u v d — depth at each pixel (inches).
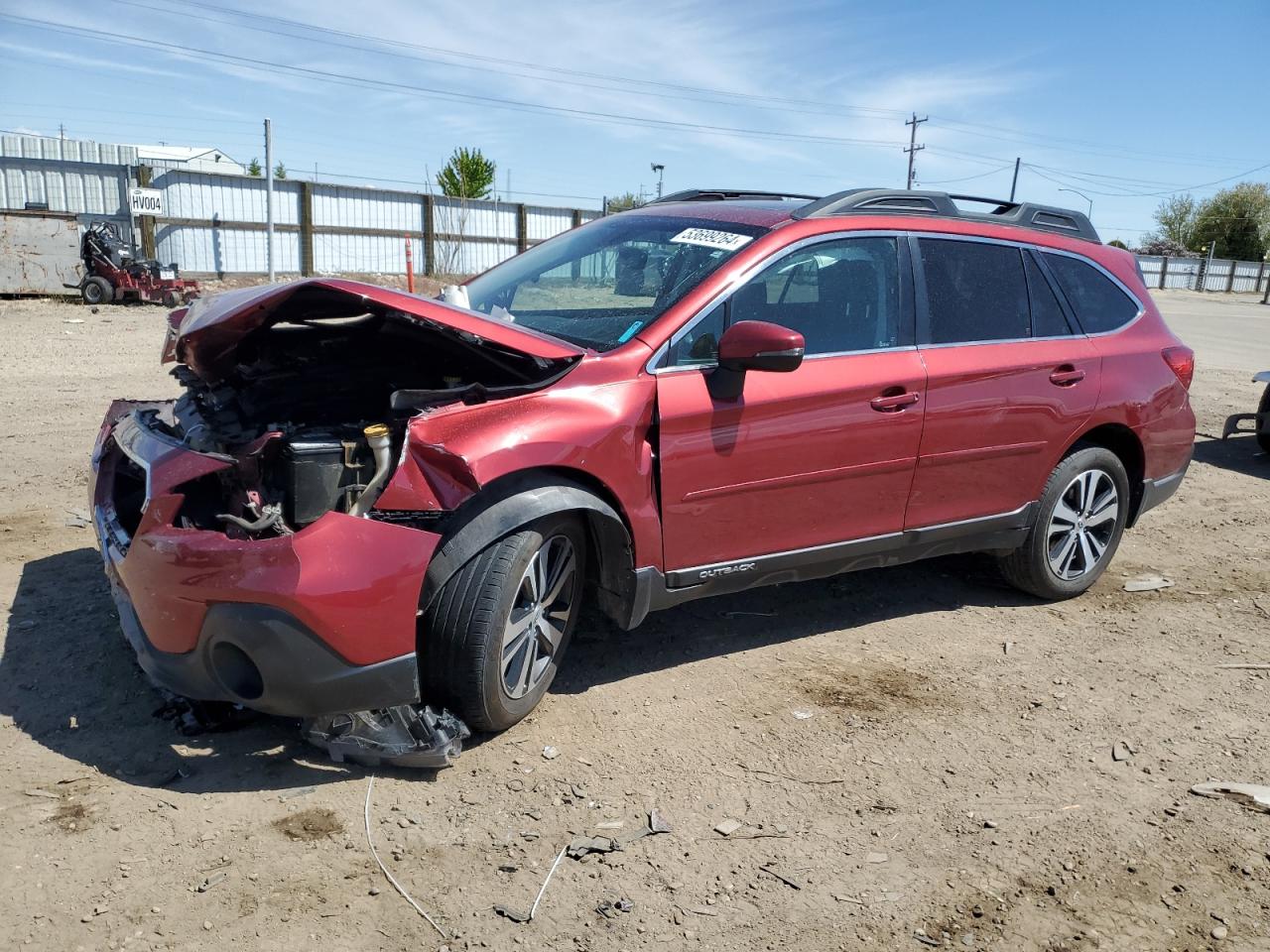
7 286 762.8
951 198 183.5
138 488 153.9
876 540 166.2
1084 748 142.3
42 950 92.7
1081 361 186.5
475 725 131.4
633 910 103.6
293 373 155.6
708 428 143.1
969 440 171.5
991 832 121.0
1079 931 104.1
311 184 1020.5
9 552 192.7
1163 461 204.5
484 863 109.5
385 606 116.8
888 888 109.7
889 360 161.3
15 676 144.0
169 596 117.4
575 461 130.2
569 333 152.6
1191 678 167.3
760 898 106.7
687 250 160.2
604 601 146.8
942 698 155.3
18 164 887.7
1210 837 122.2
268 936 96.5
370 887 104.3
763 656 166.9
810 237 158.2
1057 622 190.2
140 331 584.1
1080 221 203.5
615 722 141.7
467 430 123.7
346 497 120.7
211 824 113.0
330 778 123.3
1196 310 1429.6
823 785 128.7
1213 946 102.8
